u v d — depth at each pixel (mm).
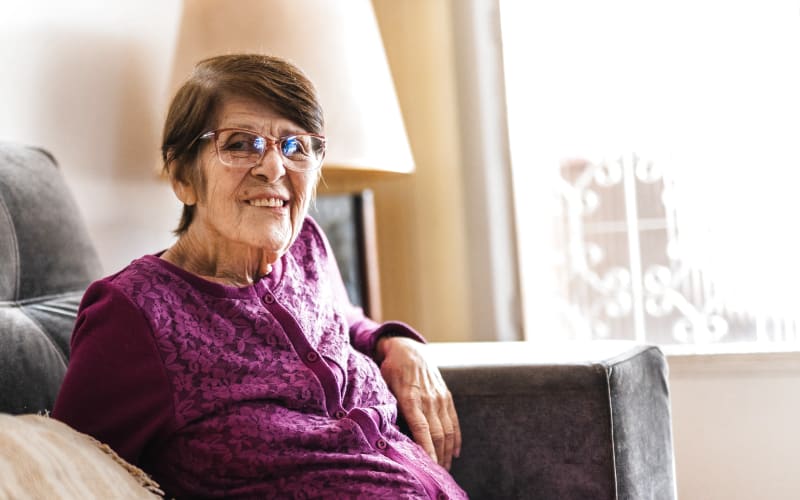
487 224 2480
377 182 2559
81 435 1026
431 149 2514
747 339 2375
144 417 1110
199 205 1257
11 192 1362
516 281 2463
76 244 1438
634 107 2451
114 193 2010
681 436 2316
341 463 1163
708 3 2367
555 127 2520
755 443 2266
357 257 2314
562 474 1381
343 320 1404
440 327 2523
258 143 1223
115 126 2020
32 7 1816
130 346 1110
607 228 2492
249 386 1157
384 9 2533
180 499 1136
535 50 2523
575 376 1368
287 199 1261
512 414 1405
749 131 2346
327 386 1220
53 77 1858
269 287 1280
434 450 1385
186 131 1231
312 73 1863
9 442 914
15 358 1231
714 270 2396
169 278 1172
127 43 2074
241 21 1871
